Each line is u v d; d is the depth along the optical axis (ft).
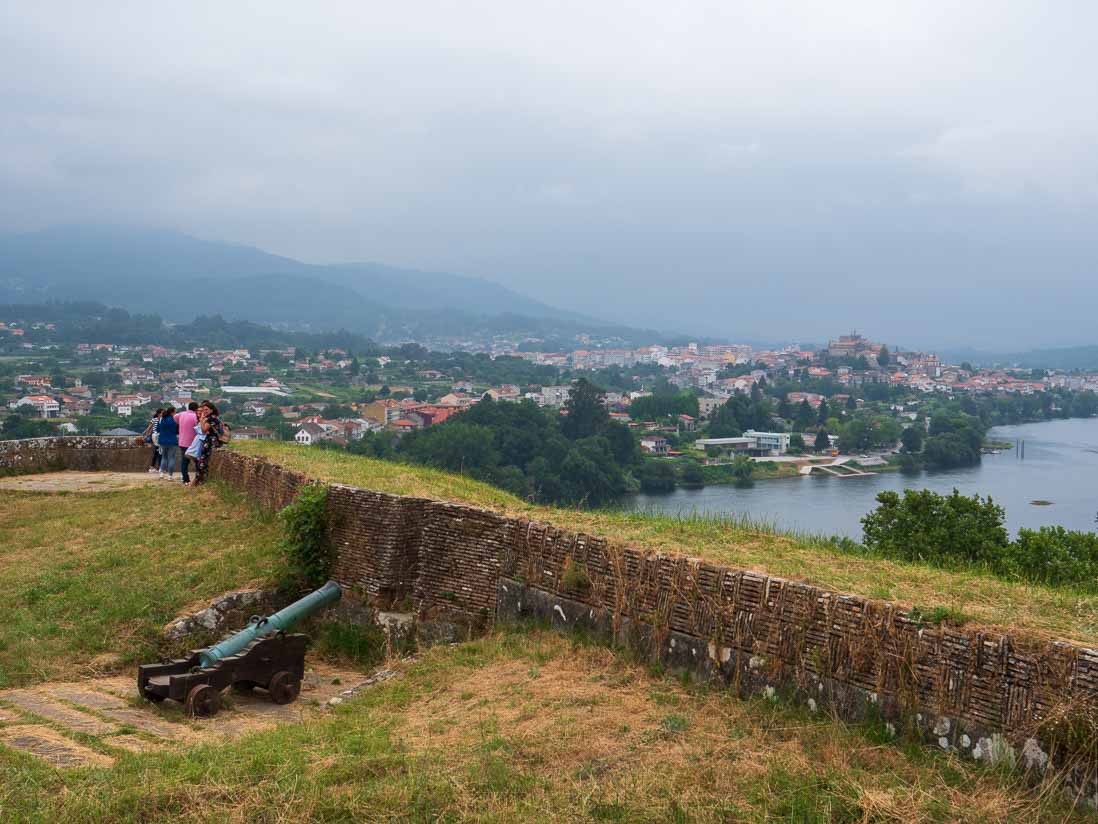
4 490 70.03
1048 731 24.31
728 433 512.63
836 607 29.73
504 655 38.19
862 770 25.91
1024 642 25.46
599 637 37.63
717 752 27.81
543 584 40.45
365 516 46.55
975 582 34.24
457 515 44.27
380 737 30.78
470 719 32.24
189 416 72.13
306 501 48.19
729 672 32.37
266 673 38.27
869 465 394.11
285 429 457.68
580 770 27.04
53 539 57.31
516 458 327.67
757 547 40.42
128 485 72.38
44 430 406.62
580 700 32.76
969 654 26.35
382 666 42.24
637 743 28.89
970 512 61.41
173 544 54.44
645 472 339.16
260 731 33.04
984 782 24.85
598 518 47.09
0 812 24.75
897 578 34.65
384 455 321.73
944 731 26.61
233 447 77.97
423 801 25.30
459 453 306.35
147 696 37.04
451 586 44.06
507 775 26.73
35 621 44.29
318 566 47.73
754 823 23.45
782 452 453.17
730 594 32.76
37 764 28.53
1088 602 31.04
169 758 29.12
